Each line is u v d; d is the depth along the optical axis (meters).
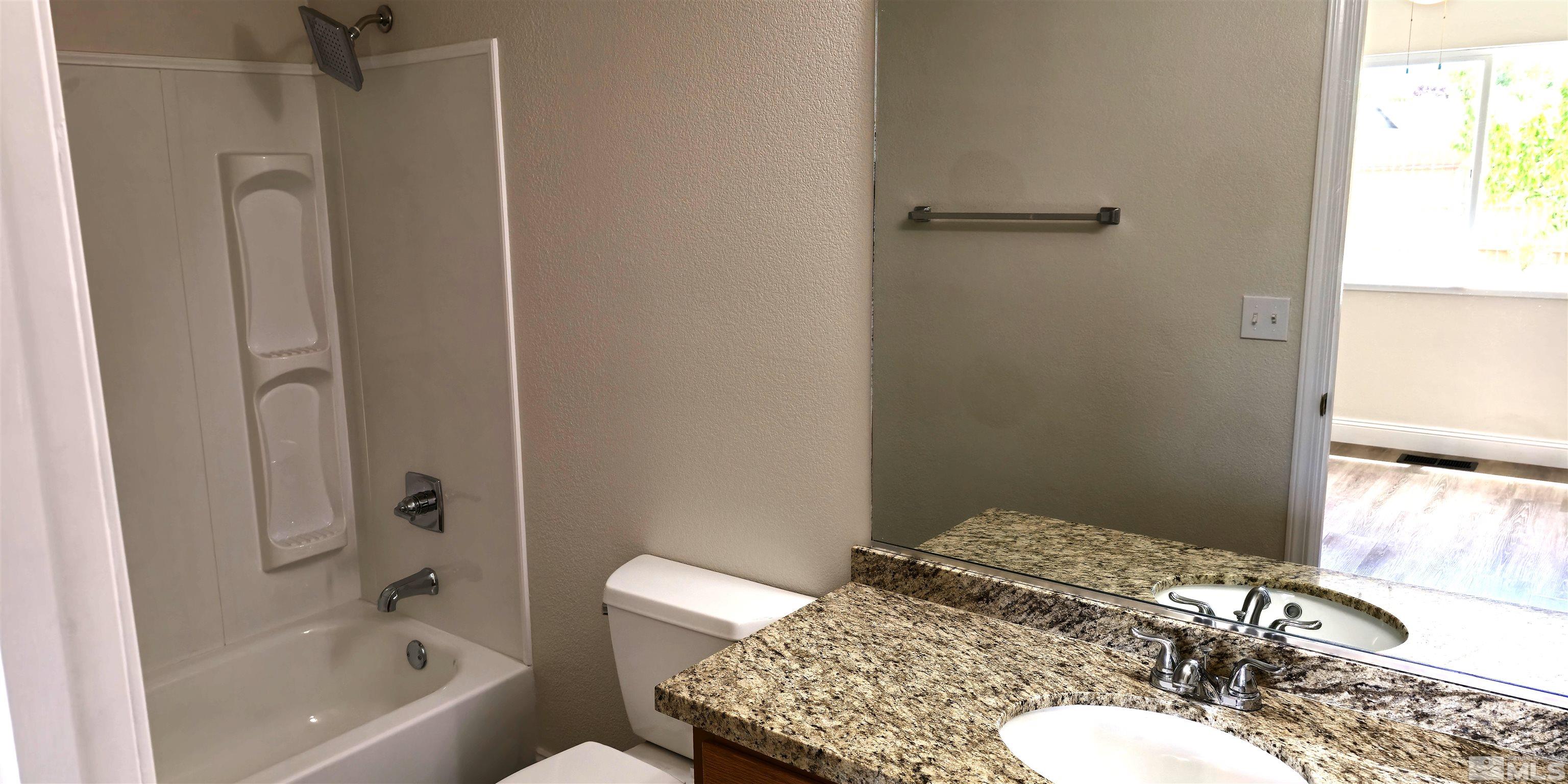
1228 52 1.33
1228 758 1.29
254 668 2.60
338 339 2.74
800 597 1.92
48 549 0.43
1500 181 1.18
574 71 2.04
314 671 2.71
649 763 2.02
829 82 1.71
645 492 2.14
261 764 2.50
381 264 2.56
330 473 2.79
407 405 2.60
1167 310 1.44
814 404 1.85
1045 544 1.62
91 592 0.45
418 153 2.38
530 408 2.30
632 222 2.03
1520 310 1.18
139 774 0.48
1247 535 1.43
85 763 0.45
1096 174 1.46
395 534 2.75
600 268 2.10
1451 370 1.24
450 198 2.33
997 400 1.62
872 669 1.49
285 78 2.56
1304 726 1.32
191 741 2.47
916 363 1.70
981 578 1.68
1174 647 1.44
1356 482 1.33
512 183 2.20
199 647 2.56
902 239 1.68
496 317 2.31
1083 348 1.52
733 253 1.89
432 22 2.28
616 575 2.04
